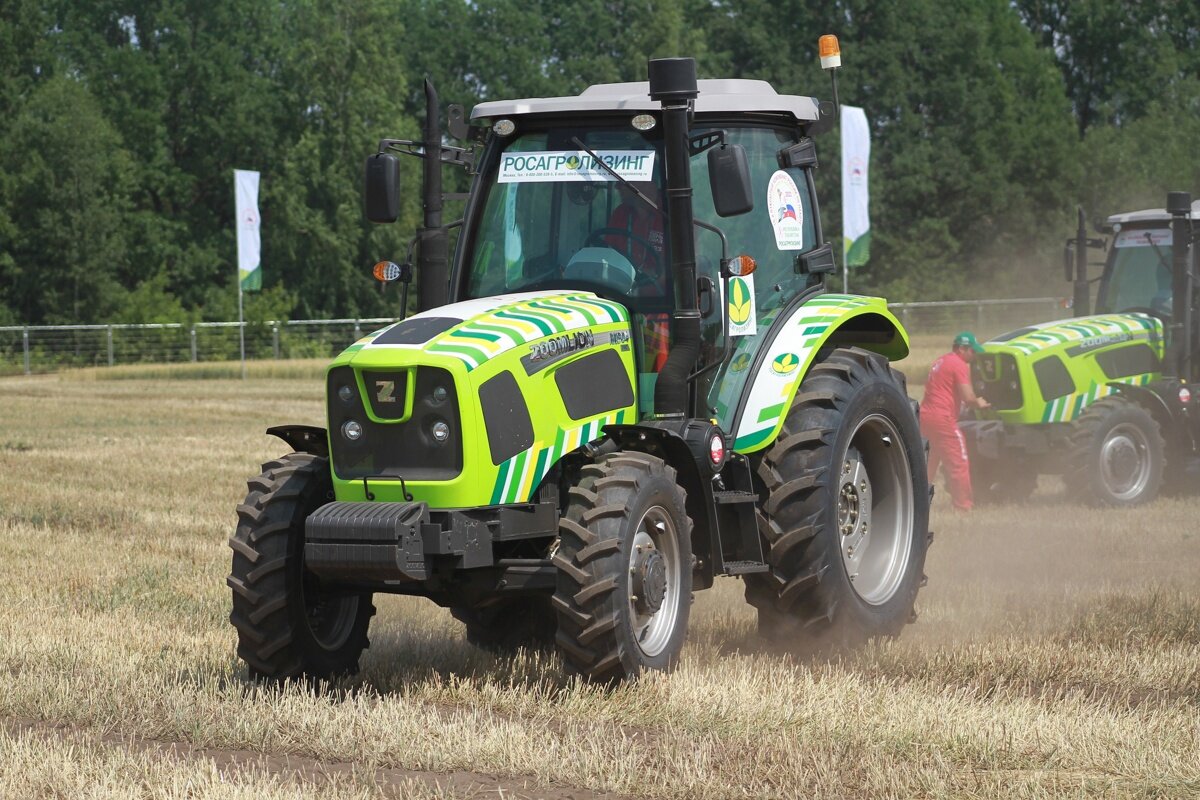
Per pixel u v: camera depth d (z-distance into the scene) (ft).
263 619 53.78
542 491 54.54
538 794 42.78
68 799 42.42
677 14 523.29
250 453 156.25
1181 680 55.52
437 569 51.62
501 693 53.93
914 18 544.21
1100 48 633.20
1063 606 69.62
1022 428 110.63
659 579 54.03
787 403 59.11
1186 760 44.14
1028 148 542.98
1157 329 115.85
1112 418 108.78
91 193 445.37
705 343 58.90
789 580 59.52
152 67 518.37
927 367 252.01
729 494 58.29
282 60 558.56
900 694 52.39
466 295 60.44
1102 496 108.47
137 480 132.57
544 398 53.36
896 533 65.92
